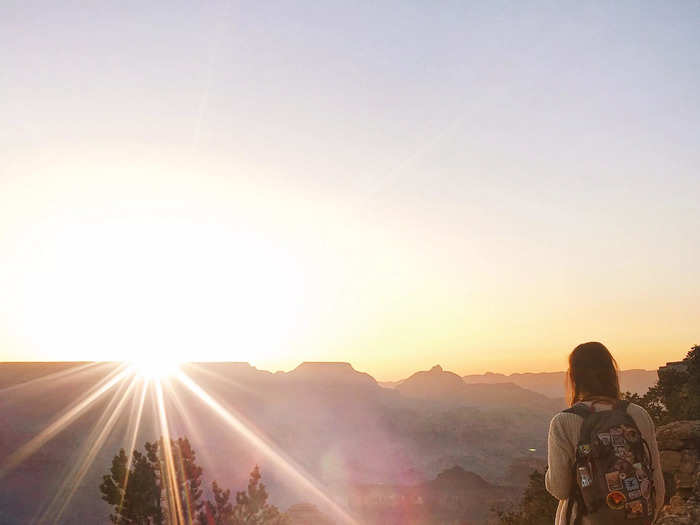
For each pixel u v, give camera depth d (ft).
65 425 548.72
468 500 578.25
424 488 620.08
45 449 506.89
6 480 462.60
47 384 592.19
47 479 472.03
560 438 14.01
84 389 604.08
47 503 441.27
